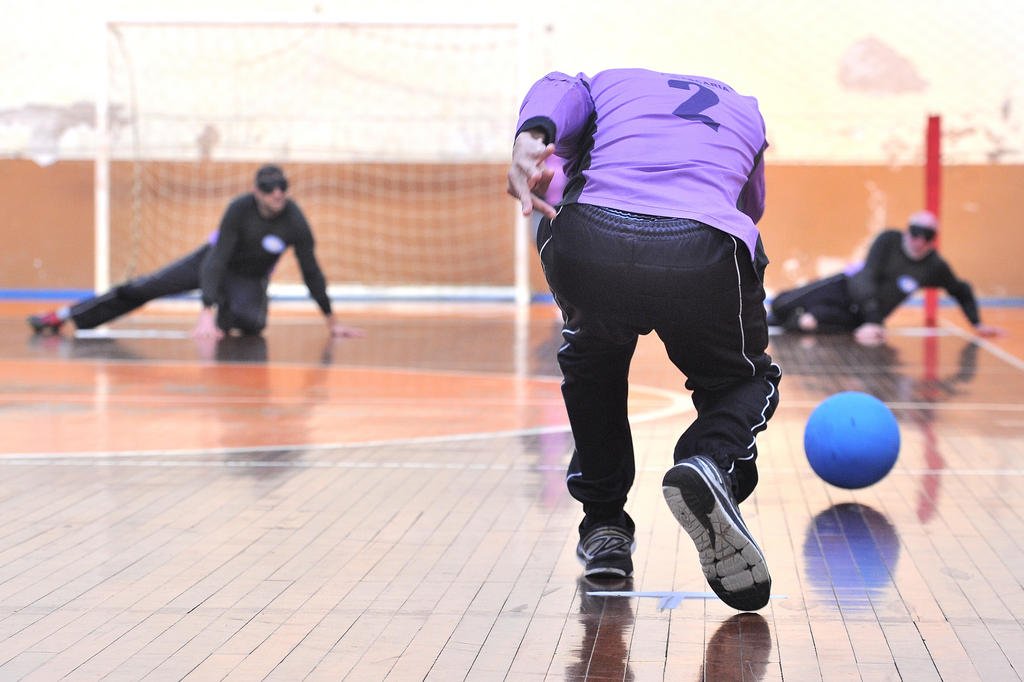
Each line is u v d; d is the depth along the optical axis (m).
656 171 3.40
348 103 20.73
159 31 20.73
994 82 20.23
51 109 20.81
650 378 10.11
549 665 3.09
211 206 20.80
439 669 3.07
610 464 3.93
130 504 5.05
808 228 20.55
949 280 13.91
